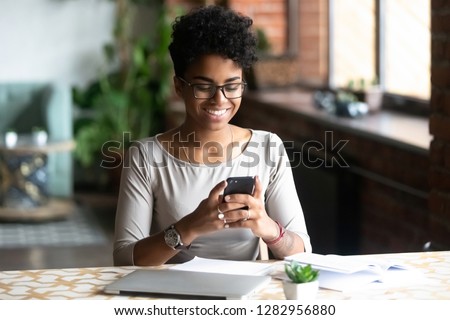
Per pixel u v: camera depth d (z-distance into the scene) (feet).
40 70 30.86
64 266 20.84
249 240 9.46
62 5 30.81
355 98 20.90
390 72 21.06
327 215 18.83
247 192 8.59
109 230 25.00
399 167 15.99
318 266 8.16
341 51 24.03
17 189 25.67
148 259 8.88
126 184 9.52
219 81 9.00
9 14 30.53
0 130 28.32
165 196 9.48
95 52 31.12
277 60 26.21
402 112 20.29
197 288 7.74
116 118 30.19
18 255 21.93
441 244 12.81
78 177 31.35
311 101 23.12
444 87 12.57
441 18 12.55
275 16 27.32
